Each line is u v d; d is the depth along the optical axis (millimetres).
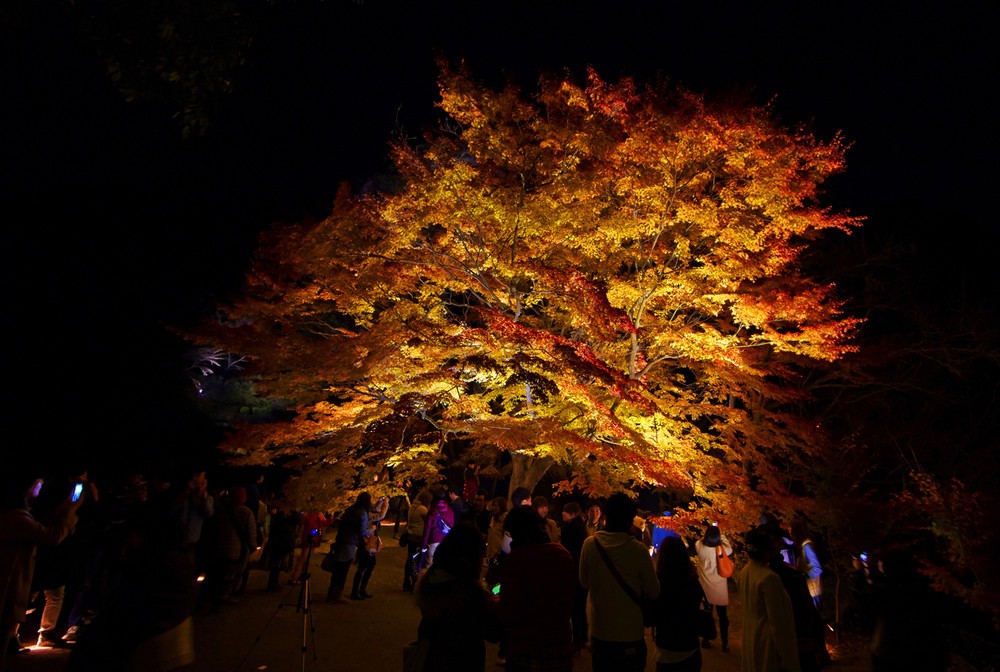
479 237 10172
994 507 9172
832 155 9414
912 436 13297
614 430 9031
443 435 11031
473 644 3928
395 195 10109
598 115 9625
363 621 9289
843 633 10297
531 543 4512
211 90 6020
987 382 14094
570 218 9578
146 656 3668
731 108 9078
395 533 19328
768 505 9273
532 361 8805
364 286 10289
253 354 10156
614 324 8859
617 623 4715
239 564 9852
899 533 10969
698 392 13141
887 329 15406
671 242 10500
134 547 7348
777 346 9625
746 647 5121
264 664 7066
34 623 8344
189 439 24219
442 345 9773
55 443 22062
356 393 11281
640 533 11977
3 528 5906
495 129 9789
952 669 8305
